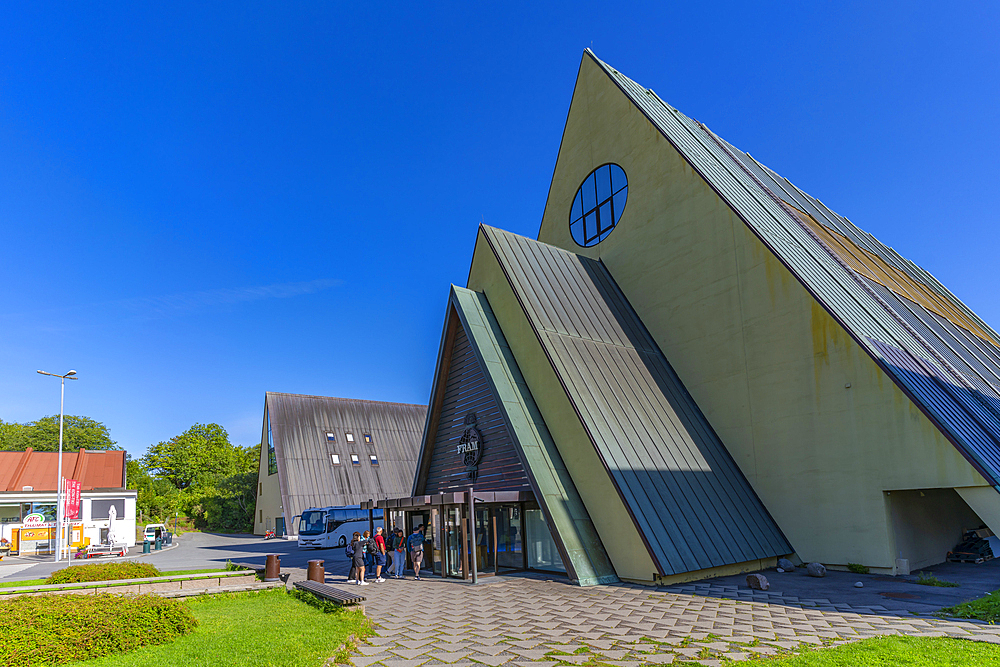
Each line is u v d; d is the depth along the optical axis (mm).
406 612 11445
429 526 19359
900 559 14195
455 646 8664
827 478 15461
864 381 14875
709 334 18938
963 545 16422
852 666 6691
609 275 22984
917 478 13695
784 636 8484
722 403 18312
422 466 20625
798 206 26422
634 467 14969
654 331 20812
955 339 21641
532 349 17547
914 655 7012
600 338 18969
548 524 14602
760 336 17438
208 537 46844
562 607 11273
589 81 25391
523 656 7996
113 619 8570
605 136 24141
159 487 64312
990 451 13648
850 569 14750
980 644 7469
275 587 14273
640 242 21875
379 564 16469
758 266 17641
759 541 15406
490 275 20078
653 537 13531
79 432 62281
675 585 13188
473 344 18188
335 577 17688
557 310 18875
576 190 25484
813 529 15648
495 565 16125
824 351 15789
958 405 15227
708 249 19234
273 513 43688
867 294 19719
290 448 42656
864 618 9477
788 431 16469
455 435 19469
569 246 25562
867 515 14570
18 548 33719
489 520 16875
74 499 29641
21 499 34375
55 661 7648
